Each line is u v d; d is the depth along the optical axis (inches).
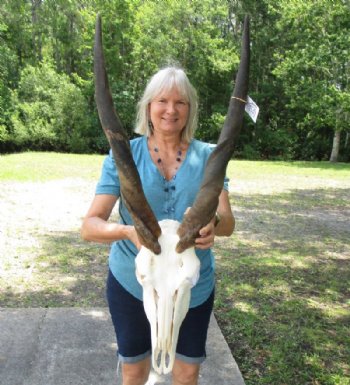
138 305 98.7
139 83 1258.0
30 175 589.0
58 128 1145.4
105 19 1196.5
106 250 281.4
